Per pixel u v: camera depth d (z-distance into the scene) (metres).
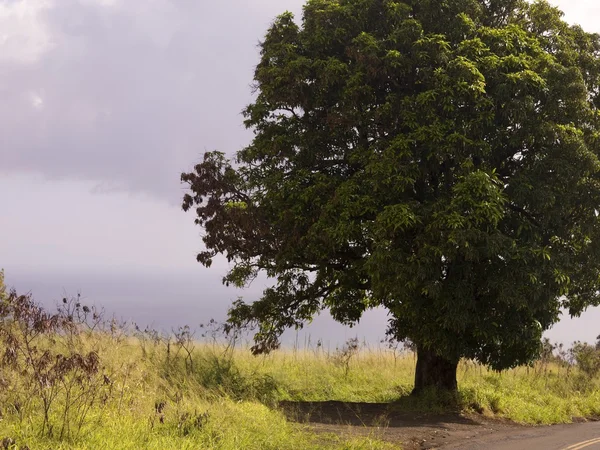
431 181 17.17
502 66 16.17
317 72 17.27
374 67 16.45
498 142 16.25
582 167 16.25
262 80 18.23
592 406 19.17
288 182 17.36
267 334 19.55
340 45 17.91
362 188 16.22
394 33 16.75
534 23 18.50
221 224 18.19
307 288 19.31
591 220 16.97
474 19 17.67
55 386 10.89
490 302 15.98
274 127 18.14
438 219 15.03
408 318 16.14
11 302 10.78
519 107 15.78
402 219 14.95
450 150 15.54
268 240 18.33
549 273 15.61
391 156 15.84
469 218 14.91
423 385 18.27
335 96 17.52
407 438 12.93
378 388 20.52
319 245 17.00
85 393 10.88
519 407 17.41
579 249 17.05
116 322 15.95
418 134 15.82
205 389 14.39
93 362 10.27
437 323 15.98
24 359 11.23
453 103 16.09
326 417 15.01
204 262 19.02
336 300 19.38
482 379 21.28
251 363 21.00
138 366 14.19
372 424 14.27
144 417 10.93
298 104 17.83
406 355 25.48
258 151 18.31
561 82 16.56
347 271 18.09
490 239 14.87
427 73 16.33
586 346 23.84
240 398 15.12
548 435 14.18
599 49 18.84
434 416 16.14
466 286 15.59
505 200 15.27
